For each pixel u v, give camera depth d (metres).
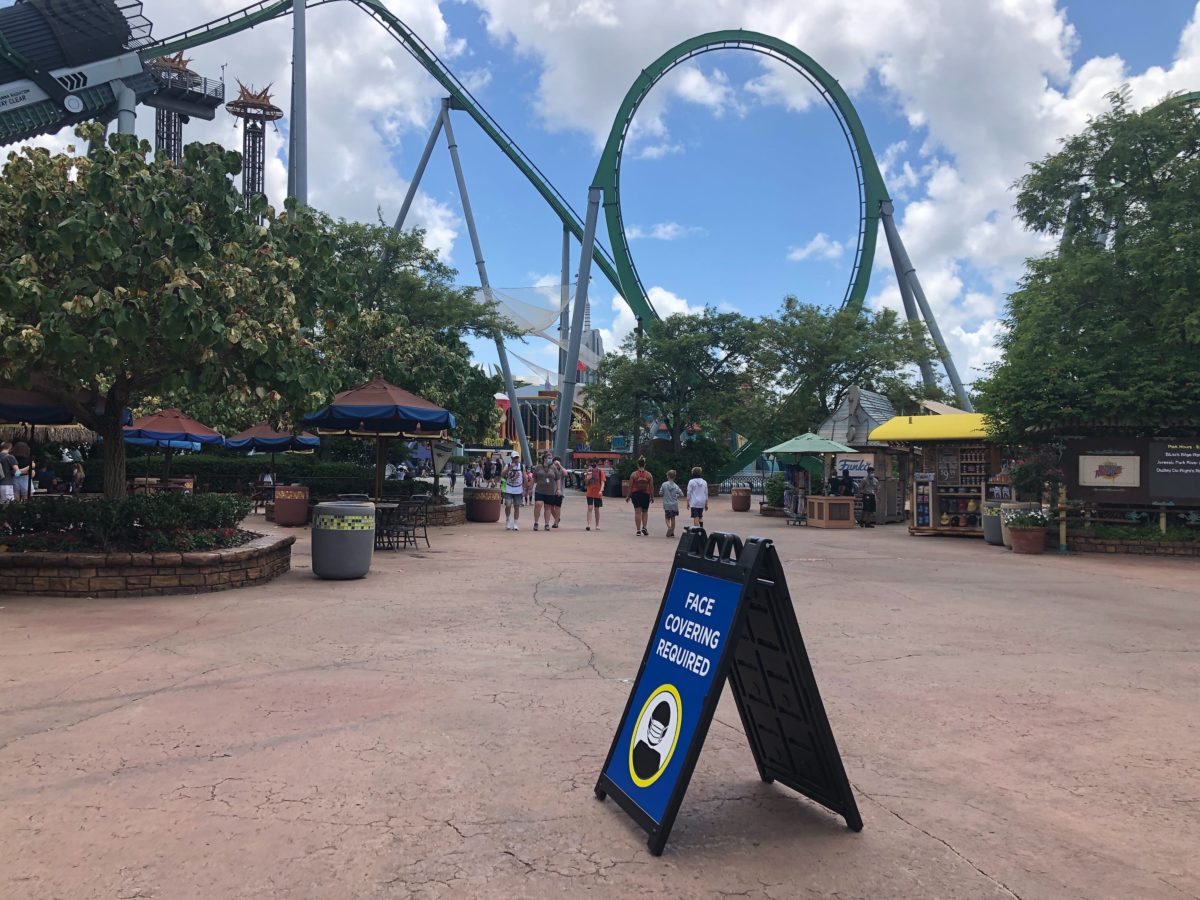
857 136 51.31
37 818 3.62
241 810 3.74
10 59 46.66
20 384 8.85
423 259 26.19
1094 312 18.00
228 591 9.60
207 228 10.30
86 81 49.47
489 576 11.55
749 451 47.81
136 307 8.42
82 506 9.40
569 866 3.29
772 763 4.13
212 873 3.17
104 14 49.19
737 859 3.39
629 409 47.31
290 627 7.69
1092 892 3.17
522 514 26.97
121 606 8.47
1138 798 4.10
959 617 9.02
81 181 9.00
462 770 4.28
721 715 5.49
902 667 6.70
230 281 9.60
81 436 22.97
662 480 43.34
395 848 3.41
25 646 6.70
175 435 20.64
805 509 24.81
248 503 11.22
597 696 5.67
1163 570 13.50
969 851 3.50
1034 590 11.16
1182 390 15.57
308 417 16.22
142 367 10.09
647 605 9.36
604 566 12.95
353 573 10.73
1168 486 15.93
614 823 3.70
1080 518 17.05
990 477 20.33
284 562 11.29
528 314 42.66
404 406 15.26
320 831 3.54
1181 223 16.75
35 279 8.43
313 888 3.07
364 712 5.20
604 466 64.75
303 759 4.38
